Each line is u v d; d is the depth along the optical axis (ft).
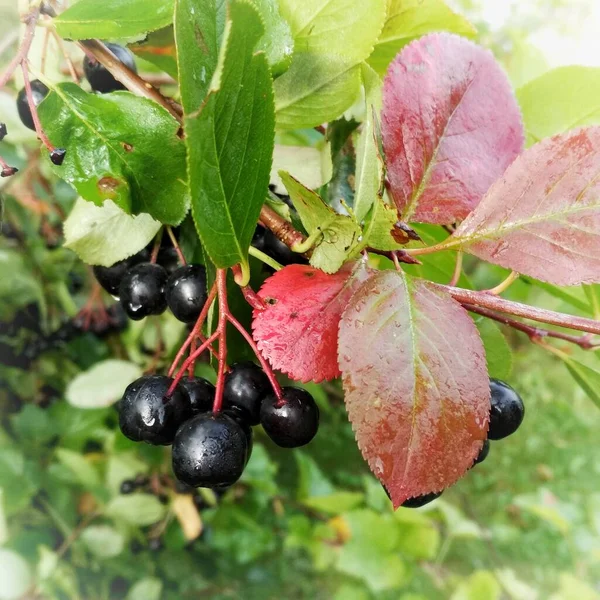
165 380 0.29
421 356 0.23
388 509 0.87
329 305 0.25
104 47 0.31
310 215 0.25
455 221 0.29
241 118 0.21
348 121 0.36
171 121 0.28
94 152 0.28
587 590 0.86
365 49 0.31
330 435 1.33
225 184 0.22
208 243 0.22
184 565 1.10
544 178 0.27
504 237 0.27
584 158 0.26
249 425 0.29
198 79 0.21
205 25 0.21
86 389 0.67
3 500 0.73
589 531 1.13
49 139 0.28
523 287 0.67
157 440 0.28
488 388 0.24
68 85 0.28
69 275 0.89
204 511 0.95
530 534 1.57
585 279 0.26
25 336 0.87
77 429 0.82
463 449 0.23
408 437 0.23
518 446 1.76
